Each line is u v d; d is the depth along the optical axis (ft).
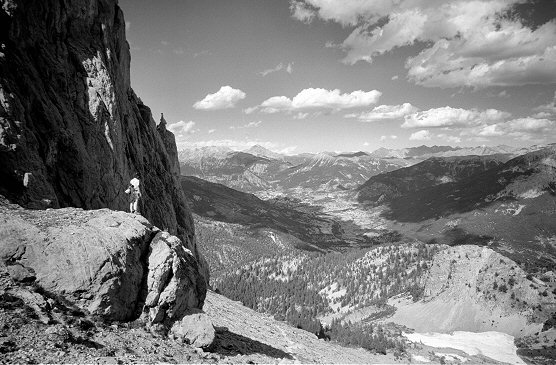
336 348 317.22
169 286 118.52
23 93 142.00
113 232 115.14
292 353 187.52
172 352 106.22
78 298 101.60
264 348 169.89
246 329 213.87
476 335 655.35
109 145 179.42
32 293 94.38
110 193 175.52
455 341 615.16
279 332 269.03
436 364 490.08
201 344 119.55
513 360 550.77
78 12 183.21
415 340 607.78
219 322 198.59
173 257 121.39
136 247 117.08
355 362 261.85
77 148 156.56
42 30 163.94
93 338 94.89
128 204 194.70
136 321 111.14
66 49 174.70
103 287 103.91
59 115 154.30
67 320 94.63
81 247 105.81
